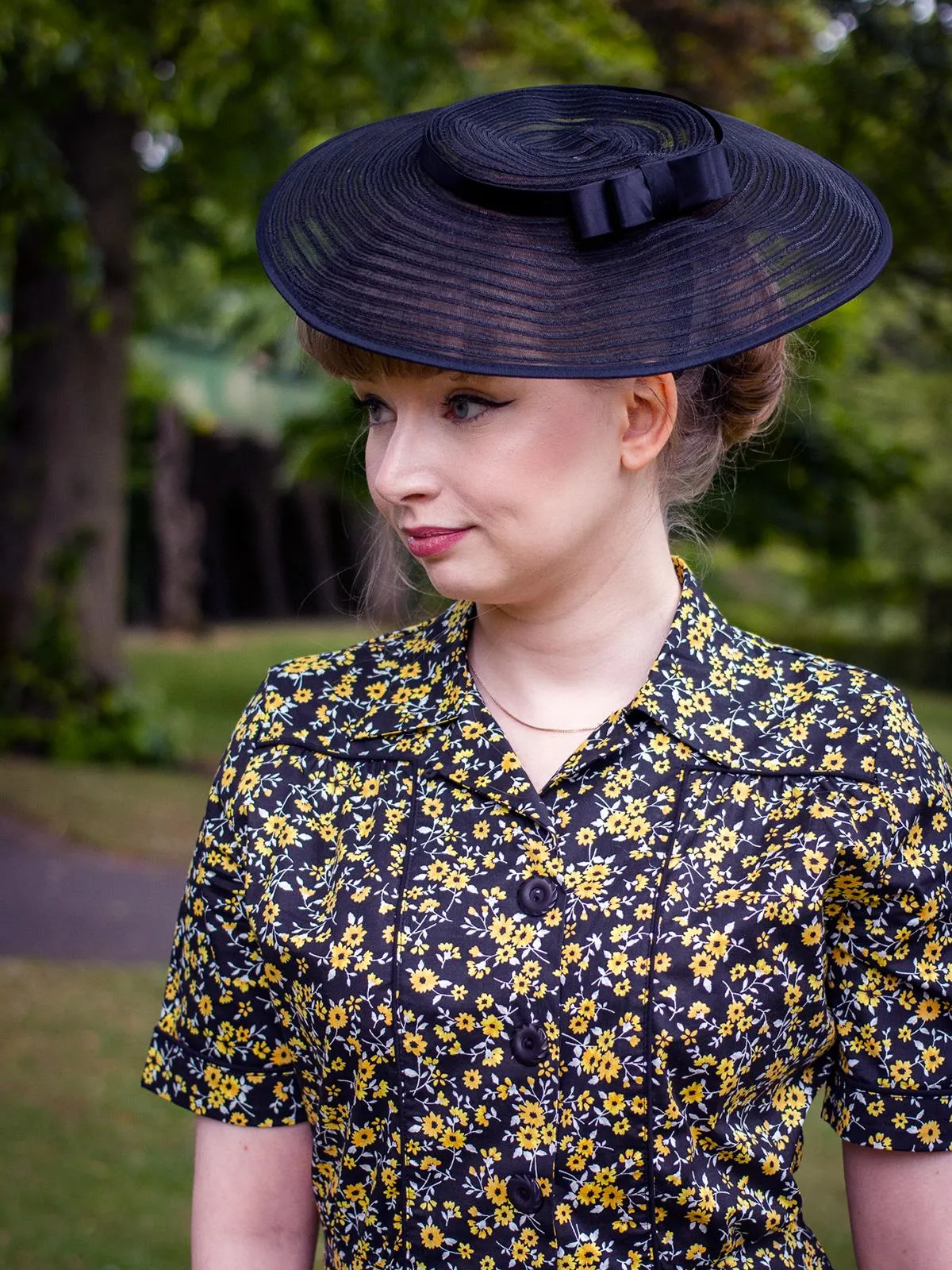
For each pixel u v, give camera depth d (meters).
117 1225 3.39
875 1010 1.13
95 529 9.82
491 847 1.12
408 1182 1.11
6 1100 4.06
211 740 10.99
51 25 6.59
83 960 5.45
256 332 18.64
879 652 19.50
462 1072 1.09
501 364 1.01
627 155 1.08
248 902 1.17
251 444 21.06
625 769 1.13
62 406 9.66
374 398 1.11
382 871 1.13
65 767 9.17
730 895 1.09
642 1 8.09
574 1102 1.08
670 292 1.05
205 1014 1.21
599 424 1.08
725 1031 1.08
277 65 8.11
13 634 9.68
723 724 1.15
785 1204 1.14
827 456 9.33
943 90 5.35
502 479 1.05
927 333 6.94
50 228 7.82
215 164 9.30
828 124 5.70
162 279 16.33
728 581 21.53
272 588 22.94
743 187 1.11
